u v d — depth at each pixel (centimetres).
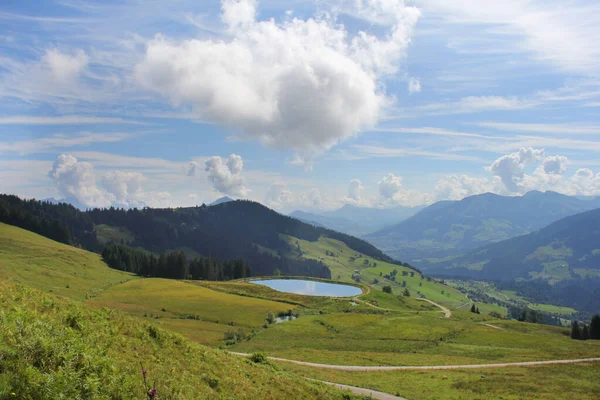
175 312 10956
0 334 1547
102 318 2570
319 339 8869
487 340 8875
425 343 8581
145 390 1644
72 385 1433
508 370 5759
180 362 2538
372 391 4481
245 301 12900
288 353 7262
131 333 2597
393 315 11825
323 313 12119
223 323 10325
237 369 2978
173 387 2023
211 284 16175
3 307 1972
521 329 12481
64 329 2005
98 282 14688
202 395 2155
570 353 7494
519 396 4297
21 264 13912
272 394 2745
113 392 1603
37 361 1504
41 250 17062
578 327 11912
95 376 1588
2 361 1389
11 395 1240
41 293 2500
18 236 18775
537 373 5494
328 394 3338
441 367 6166
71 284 13100
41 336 1667
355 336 9219
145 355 2336
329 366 6112
